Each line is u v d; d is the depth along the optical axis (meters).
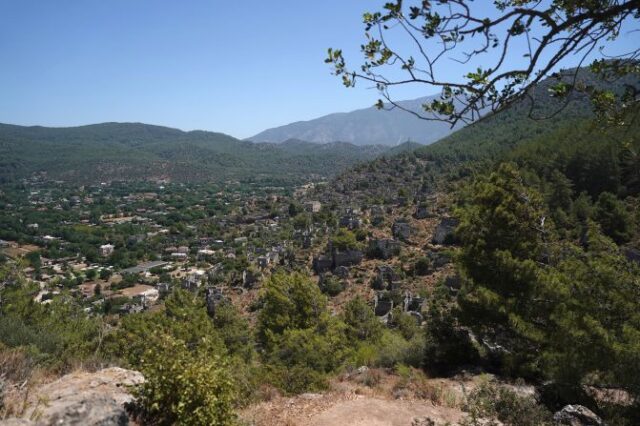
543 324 13.26
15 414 5.20
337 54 3.90
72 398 5.60
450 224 54.25
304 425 9.12
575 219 38.06
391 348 15.42
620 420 8.39
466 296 15.30
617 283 9.59
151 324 21.81
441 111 3.76
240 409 9.65
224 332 28.02
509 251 14.48
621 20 3.63
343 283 48.81
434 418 9.52
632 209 33.62
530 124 104.50
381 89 3.87
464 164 101.25
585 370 9.19
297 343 17.94
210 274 78.44
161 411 6.19
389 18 3.68
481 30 3.49
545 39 3.50
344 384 11.96
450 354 14.27
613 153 44.22
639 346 8.44
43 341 12.29
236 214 157.75
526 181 44.97
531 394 9.91
